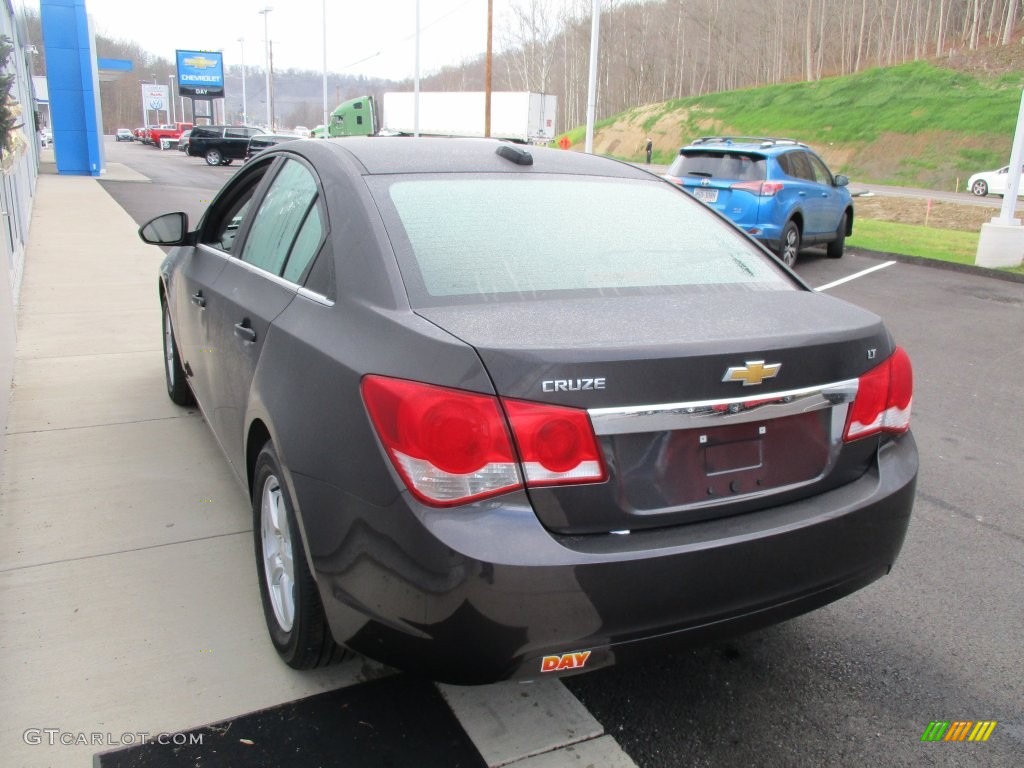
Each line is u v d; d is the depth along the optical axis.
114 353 6.39
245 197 4.04
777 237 10.88
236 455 3.25
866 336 2.47
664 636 2.16
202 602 3.10
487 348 2.01
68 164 26.70
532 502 2.02
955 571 3.60
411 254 2.47
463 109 42.56
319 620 2.48
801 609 2.39
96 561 3.35
